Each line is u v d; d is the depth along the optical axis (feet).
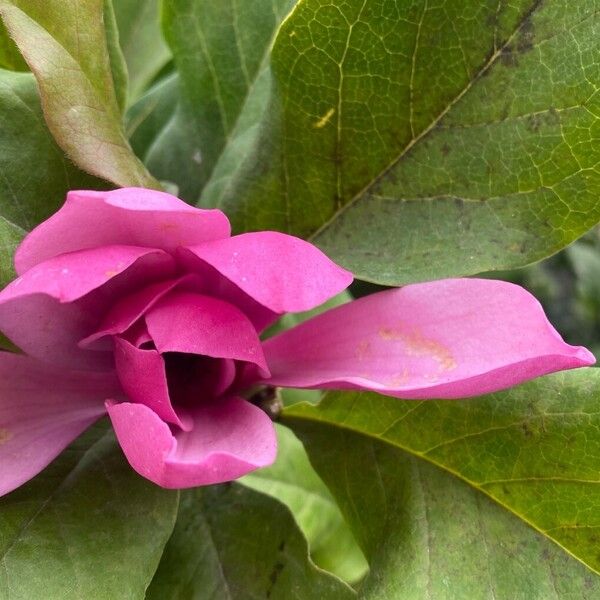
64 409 0.88
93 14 0.90
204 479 0.71
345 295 1.50
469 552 0.91
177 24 1.18
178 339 0.77
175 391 0.87
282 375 0.90
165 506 0.87
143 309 0.78
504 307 0.83
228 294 0.84
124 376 0.81
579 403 0.90
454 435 0.94
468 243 0.91
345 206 0.99
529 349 0.79
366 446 0.98
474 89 0.91
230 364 0.85
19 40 0.83
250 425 0.83
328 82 0.93
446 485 0.94
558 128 0.87
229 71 1.19
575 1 0.85
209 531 1.00
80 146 0.85
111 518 0.86
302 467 1.44
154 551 0.85
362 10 0.89
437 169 0.93
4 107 0.92
